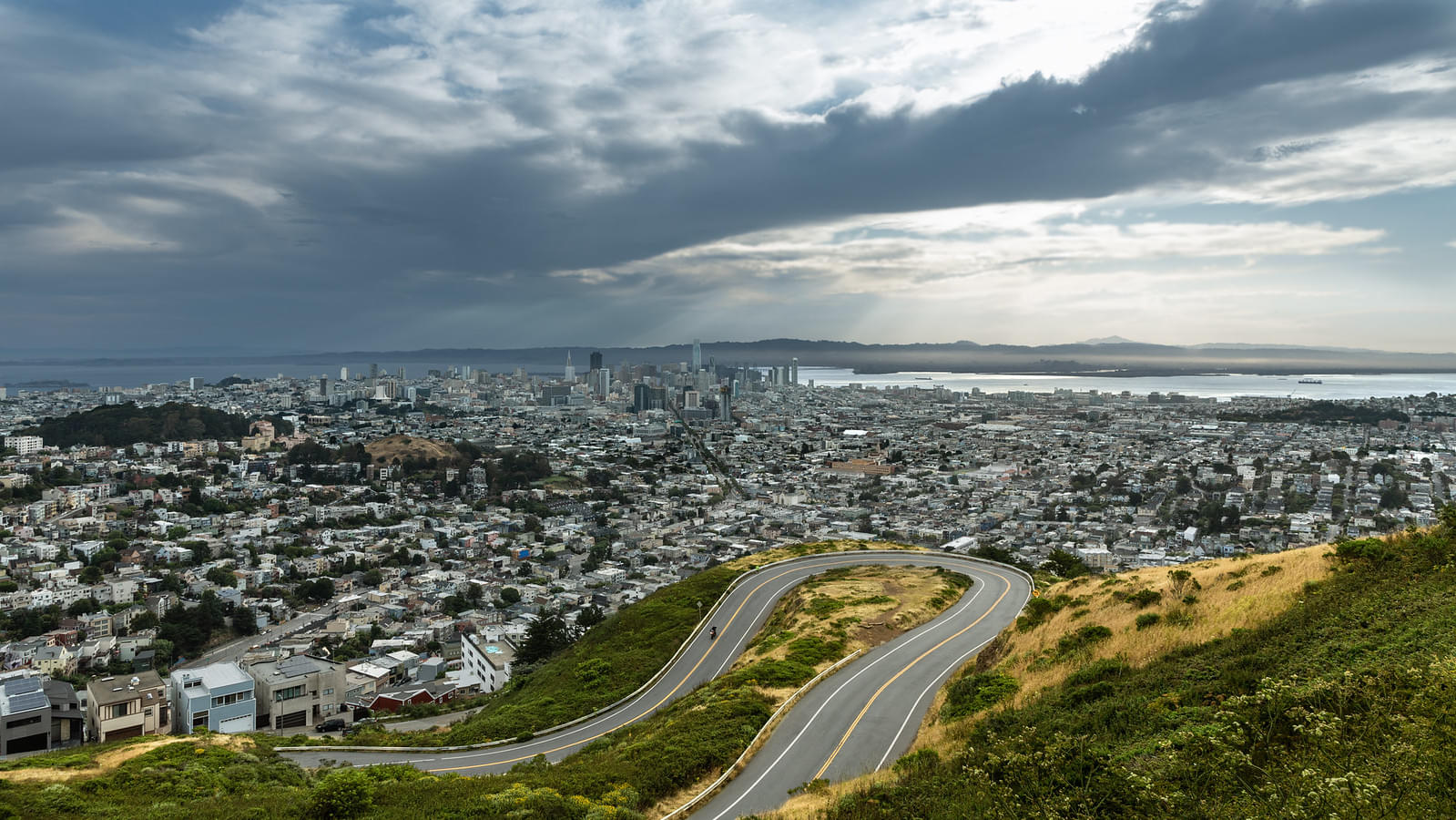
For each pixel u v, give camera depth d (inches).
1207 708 991.6
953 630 2240.4
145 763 1566.2
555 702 2295.8
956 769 997.2
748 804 1233.4
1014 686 1449.3
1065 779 761.0
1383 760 603.8
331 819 1191.6
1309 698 765.3
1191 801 676.7
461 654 4498.0
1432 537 1419.8
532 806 1178.6
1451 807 530.6
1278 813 586.9
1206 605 1473.9
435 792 1322.6
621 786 1290.6
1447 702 669.3
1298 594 1365.7
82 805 1264.8
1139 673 1235.9
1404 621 1093.8
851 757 1390.3
